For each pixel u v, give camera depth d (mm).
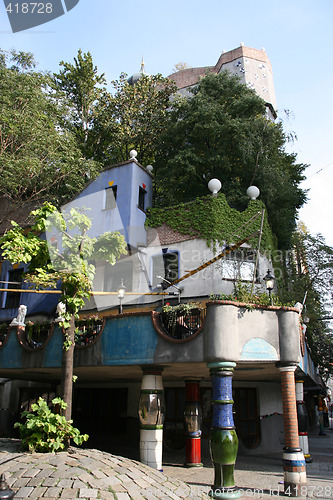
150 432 9516
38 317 17047
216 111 18094
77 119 23359
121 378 14055
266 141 18453
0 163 14242
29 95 14781
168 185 18469
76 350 10727
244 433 14367
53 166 16188
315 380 20734
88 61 23516
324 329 25219
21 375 14000
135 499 6086
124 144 23141
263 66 33688
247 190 17156
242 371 11578
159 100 23250
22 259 8789
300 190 21875
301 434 12953
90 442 15438
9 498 4711
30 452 7570
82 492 5883
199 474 10453
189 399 11922
